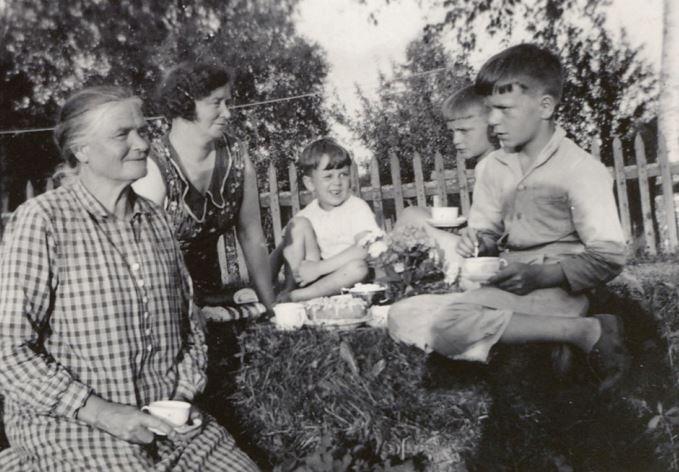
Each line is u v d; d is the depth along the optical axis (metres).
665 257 4.85
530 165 3.14
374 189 6.87
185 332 2.31
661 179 6.45
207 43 11.02
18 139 11.95
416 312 2.84
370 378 2.66
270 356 2.77
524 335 2.81
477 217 3.46
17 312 1.86
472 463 2.53
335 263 4.07
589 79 8.65
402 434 2.57
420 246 3.58
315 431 2.63
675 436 2.61
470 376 2.84
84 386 1.90
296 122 9.07
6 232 1.95
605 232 2.90
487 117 3.81
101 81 12.26
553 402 2.73
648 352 3.05
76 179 2.09
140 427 1.88
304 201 6.94
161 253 2.14
